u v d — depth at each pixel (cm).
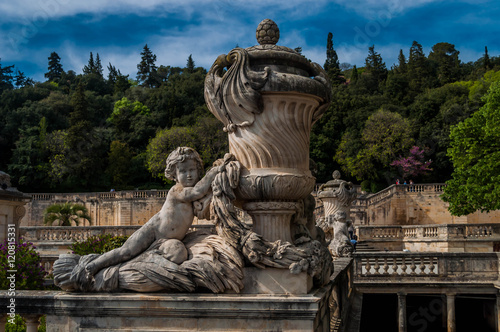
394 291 1593
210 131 5978
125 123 7425
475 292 1564
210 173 401
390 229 3156
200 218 407
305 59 419
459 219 4759
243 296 370
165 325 376
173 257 386
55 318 387
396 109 6419
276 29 434
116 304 376
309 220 486
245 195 398
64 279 389
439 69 7850
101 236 1230
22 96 7556
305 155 416
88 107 7412
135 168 6488
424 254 1600
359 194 5544
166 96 7831
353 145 5794
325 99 427
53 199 5281
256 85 388
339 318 679
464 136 2642
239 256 383
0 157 6588
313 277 413
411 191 4894
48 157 6328
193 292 385
